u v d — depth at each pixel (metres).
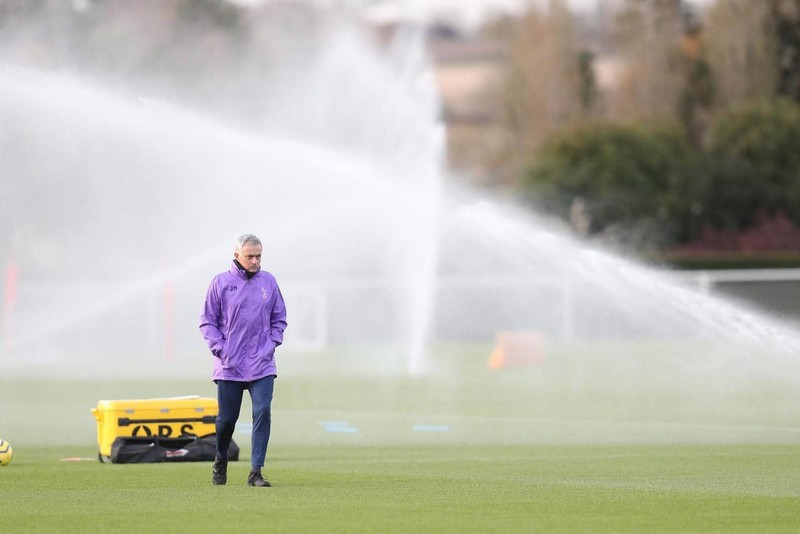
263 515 39.06
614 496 43.38
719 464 54.03
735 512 39.28
